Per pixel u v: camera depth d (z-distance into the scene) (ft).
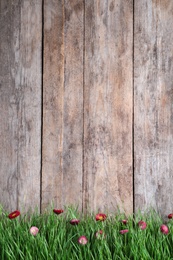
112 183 6.76
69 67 6.86
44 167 6.84
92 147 6.80
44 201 6.83
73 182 6.81
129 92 6.78
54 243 5.71
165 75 6.75
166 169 6.73
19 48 6.92
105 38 6.83
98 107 6.81
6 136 6.91
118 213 6.72
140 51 6.79
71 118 6.83
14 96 6.91
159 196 6.73
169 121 6.73
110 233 6.20
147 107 6.76
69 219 6.71
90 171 6.79
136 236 5.83
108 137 6.79
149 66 6.78
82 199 6.79
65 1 6.88
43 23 6.90
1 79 6.94
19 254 5.76
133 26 6.81
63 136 6.83
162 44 6.77
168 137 6.73
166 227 6.01
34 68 6.89
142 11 6.81
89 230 6.33
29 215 6.83
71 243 5.97
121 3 6.83
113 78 6.81
